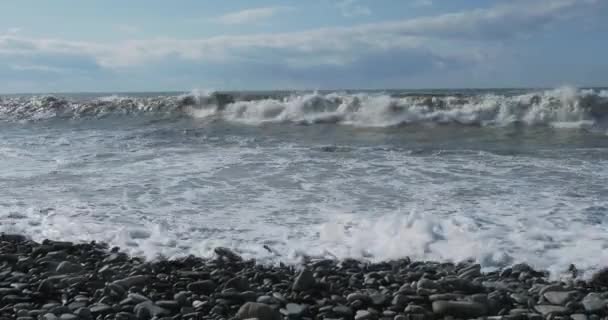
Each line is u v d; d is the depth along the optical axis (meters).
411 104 18.78
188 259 5.60
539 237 6.11
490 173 9.82
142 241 6.23
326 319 4.11
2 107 23.97
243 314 4.04
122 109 22.80
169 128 18.02
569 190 8.40
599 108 17.27
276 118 19.75
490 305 4.28
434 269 5.32
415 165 10.67
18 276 5.08
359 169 10.29
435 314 4.15
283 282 4.94
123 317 4.07
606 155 11.55
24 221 7.10
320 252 5.85
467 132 16.19
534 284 4.83
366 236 6.27
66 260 5.60
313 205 7.71
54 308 4.18
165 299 4.57
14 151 13.06
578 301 4.39
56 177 9.79
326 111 19.58
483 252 5.64
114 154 12.36
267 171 10.14
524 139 14.60
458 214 7.10
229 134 16.22
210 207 7.67
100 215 7.30
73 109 23.16
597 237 6.08
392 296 4.50
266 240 6.22
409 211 7.28
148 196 8.33
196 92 22.39
